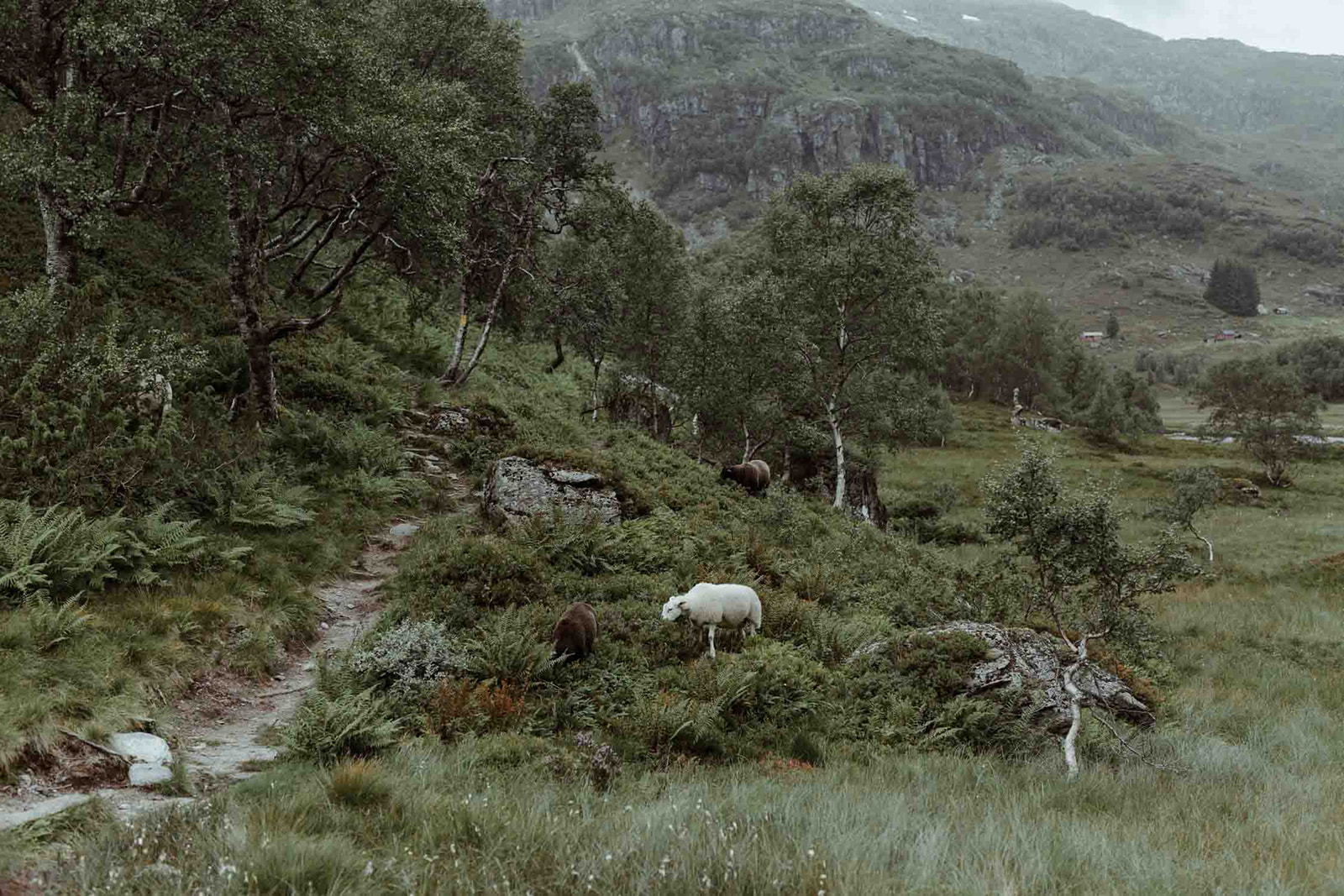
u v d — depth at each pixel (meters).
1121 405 91.81
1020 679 12.35
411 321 27.14
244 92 15.85
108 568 10.18
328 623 12.75
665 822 6.05
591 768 7.93
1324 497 62.66
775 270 40.09
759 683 11.09
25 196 19.73
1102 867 6.23
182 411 15.37
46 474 11.04
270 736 8.87
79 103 15.02
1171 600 27.67
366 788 6.36
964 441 80.38
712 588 12.57
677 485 22.81
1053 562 11.36
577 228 31.20
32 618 8.38
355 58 17.59
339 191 20.38
